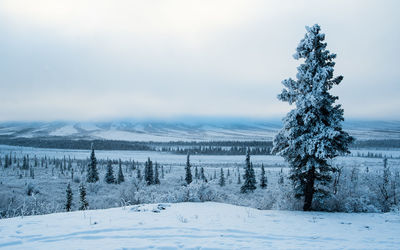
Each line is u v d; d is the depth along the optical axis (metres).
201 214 11.44
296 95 15.42
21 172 113.88
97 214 10.71
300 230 8.94
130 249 6.33
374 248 7.00
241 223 9.69
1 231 7.65
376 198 16.81
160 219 9.84
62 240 6.93
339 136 14.30
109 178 75.19
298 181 15.95
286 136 14.95
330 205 15.42
